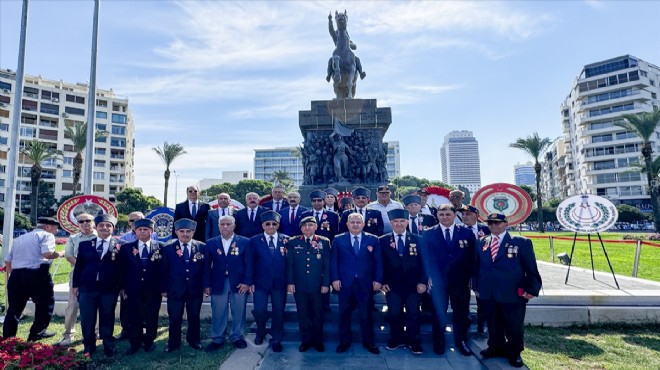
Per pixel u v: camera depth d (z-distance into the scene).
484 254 5.51
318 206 7.29
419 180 100.75
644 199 59.91
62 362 4.77
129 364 5.20
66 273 12.91
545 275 9.64
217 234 7.46
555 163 90.06
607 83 63.25
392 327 5.80
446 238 6.02
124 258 5.86
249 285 6.00
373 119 15.33
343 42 17.27
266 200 9.72
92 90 10.98
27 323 7.30
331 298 7.20
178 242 6.04
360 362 5.24
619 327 6.62
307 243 5.96
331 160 15.12
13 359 4.75
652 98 61.41
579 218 8.30
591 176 66.50
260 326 6.00
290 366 5.10
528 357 5.32
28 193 56.91
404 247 5.83
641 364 5.07
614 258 14.87
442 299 5.77
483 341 6.01
